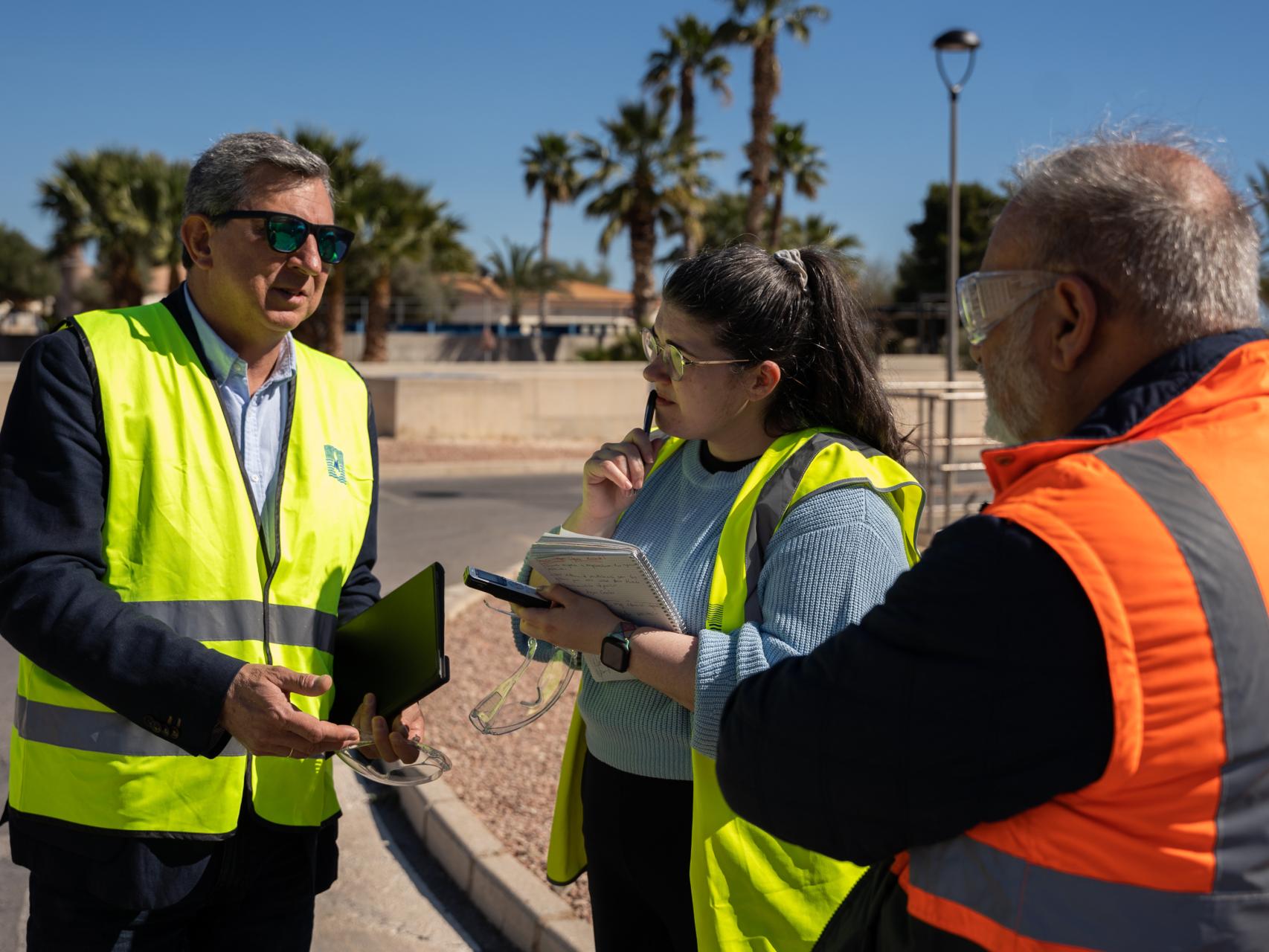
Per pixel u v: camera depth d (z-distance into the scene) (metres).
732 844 1.76
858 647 1.30
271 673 1.79
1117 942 1.15
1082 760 1.15
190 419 2.04
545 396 19.08
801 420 2.00
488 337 37.22
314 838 2.15
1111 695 1.13
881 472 1.87
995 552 1.19
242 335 2.16
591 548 1.75
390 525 10.62
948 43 13.40
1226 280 1.28
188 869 1.98
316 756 2.12
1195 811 1.14
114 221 27.30
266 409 2.20
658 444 2.25
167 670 1.79
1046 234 1.32
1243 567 1.15
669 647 1.79
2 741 4.82
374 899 3.61
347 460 2.30
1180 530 1.15
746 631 1.72
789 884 1.76
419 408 18.14
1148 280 1.26
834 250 2.03
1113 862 1.15
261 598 2.07
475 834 3.76
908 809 1.25
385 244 29.11
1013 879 1.21
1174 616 1.12
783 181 37.16
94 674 1.79
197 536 2.00
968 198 43.34
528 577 2.22
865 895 1.49
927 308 37.88
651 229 32.72
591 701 2.05
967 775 1.20
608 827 2.02
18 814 2.00
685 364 1.93
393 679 2.01
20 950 3.17
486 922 3.48
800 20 27.53
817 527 1.77
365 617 2.16
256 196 2.07
